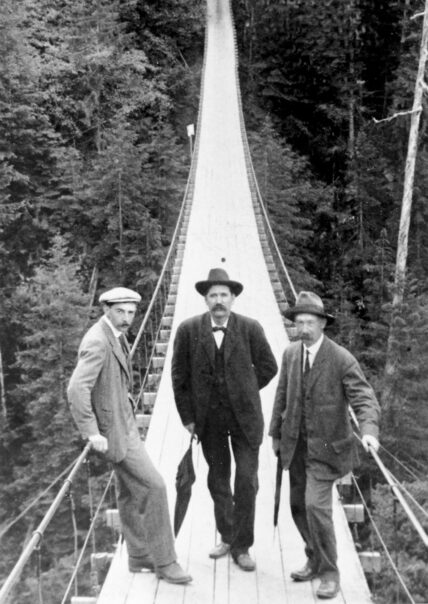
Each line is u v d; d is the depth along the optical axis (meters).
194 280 15.00
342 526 6.32
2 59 28.16
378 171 32.59
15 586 16.72
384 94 42.56
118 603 5.14
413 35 34.62
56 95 32.56
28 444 19.56
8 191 27.84
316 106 44.34
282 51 47.47
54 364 19.28
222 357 5.47
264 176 31.69
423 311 18.73
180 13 46.62
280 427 5.46
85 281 27.06
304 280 28.19
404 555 11.53
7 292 26.42
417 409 17.28
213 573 5.54
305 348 5.21
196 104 42.53
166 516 5.32
